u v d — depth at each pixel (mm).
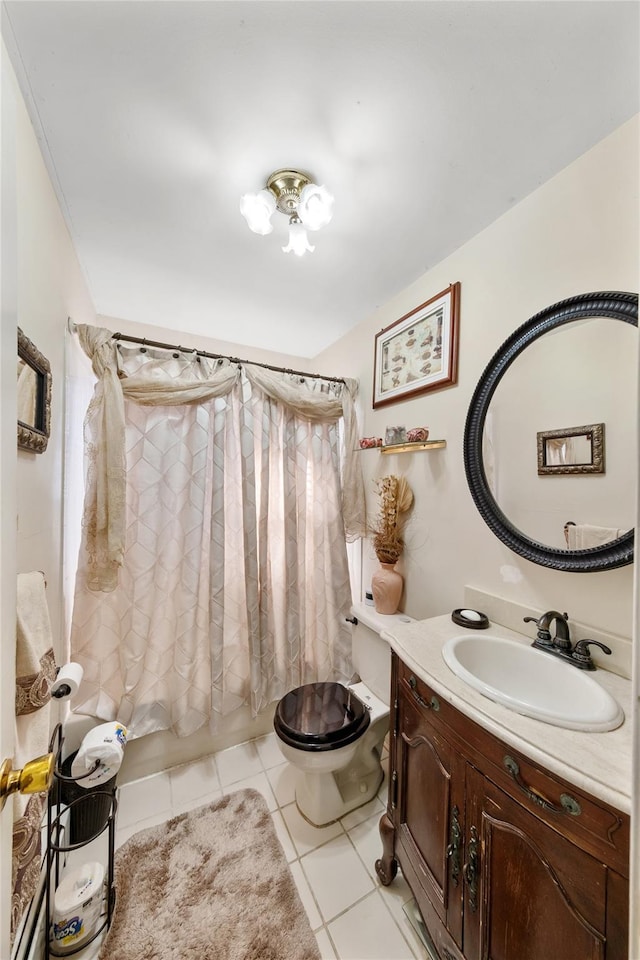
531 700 972
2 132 494
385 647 1578
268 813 1396
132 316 2105
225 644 1812
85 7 707
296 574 2010
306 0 698
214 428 1774
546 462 1095
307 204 1071
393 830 1098
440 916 855
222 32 751
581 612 1015
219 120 938
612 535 934
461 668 906
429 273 1616
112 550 1450
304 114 924
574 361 1027
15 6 699
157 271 1634
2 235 493
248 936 1000
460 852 812
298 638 1987
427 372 1597
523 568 1182
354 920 1050
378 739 1521
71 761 1278
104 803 1208
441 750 887
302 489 2113
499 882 717
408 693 1038
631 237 922
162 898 1094
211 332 2332
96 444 1469
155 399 1633
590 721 708
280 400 1969
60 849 975
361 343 2146
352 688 1681
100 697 1550
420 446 1552
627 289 929
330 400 2117
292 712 1412
